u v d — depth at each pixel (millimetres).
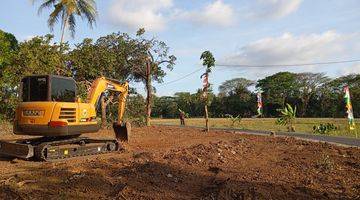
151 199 8016
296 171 11164
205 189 8945
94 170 10672
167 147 16641
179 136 22516
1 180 9734
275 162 12688
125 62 34344
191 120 65125
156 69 35062
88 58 29891
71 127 13141
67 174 10266
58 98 13234
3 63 24578
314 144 18328
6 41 25562
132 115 34188
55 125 12727
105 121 27281
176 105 98312
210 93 27891
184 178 9875
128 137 16953
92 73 29812
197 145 15992
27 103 13102
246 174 10508
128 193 8344
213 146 15188
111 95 27328
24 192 8539
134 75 35312
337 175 10766
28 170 11305
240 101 99750
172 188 8891
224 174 10484
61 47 28438
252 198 8133
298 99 97062
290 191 8836
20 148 12891
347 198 8430
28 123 12883
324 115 92688
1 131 23172
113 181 9344
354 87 88312
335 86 90750
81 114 13609
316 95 94812
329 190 9086
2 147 13820
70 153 13562
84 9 32531
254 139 20406
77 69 29891
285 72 99688
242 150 15172
